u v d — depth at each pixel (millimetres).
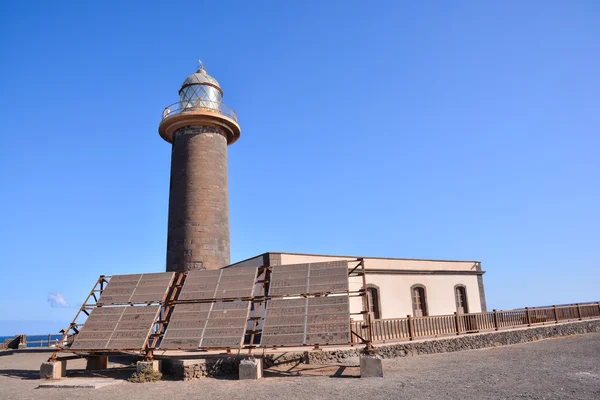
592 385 9398
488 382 10211
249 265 20703
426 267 24359
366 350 12117
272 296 13586
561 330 22469
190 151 23000
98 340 13414
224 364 13008
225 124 23938
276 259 19047
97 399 10156
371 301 21734
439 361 14461
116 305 14664
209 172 22906
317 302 12969
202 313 13594
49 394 10922
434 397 8836
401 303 22656
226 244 22781
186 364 12453
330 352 14781
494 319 19969
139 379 12297
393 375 11805
